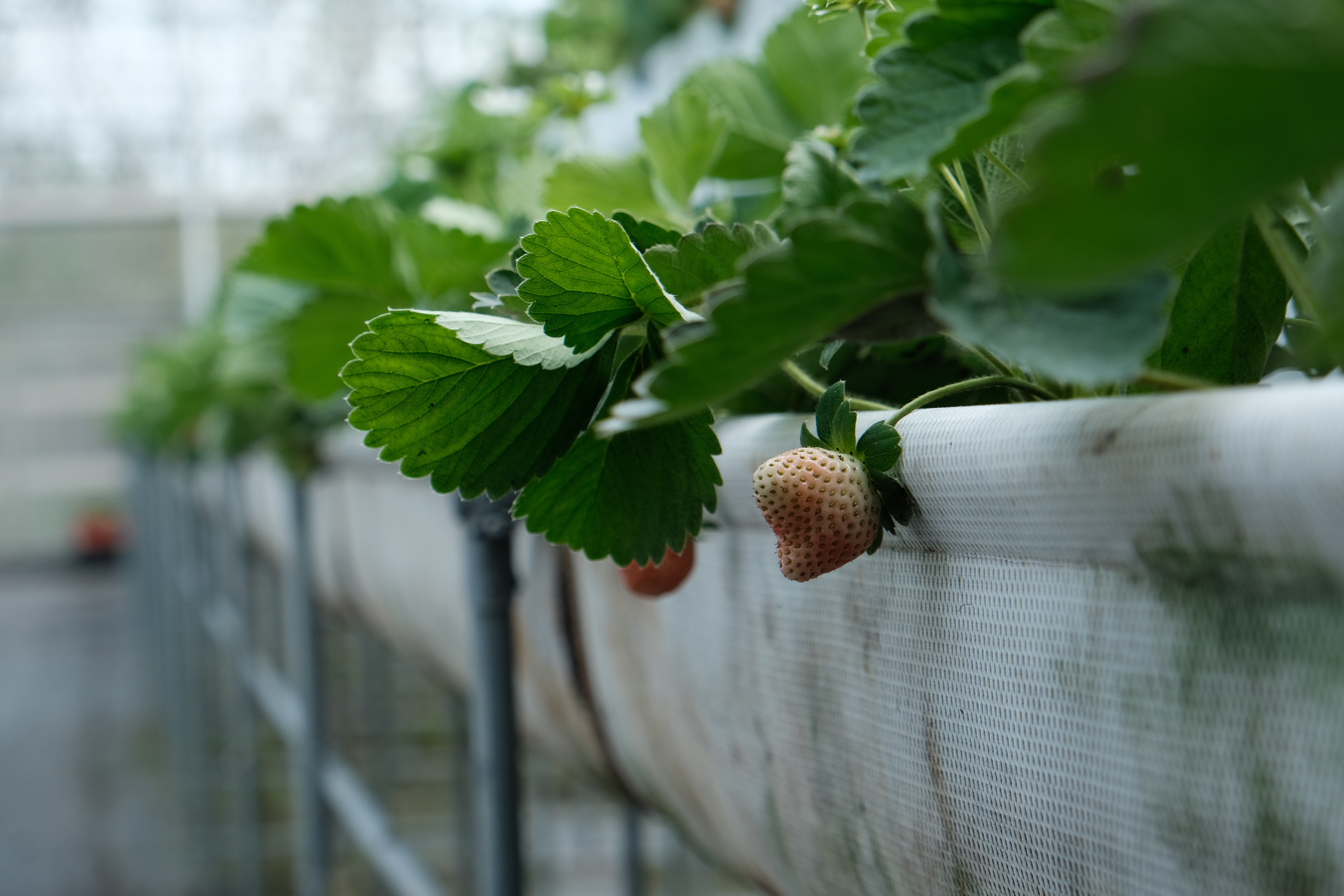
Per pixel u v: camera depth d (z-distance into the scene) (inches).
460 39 209.9
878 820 23.8
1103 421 18.4
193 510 221.3
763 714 26.8
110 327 471.8
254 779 165.6
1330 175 20.3
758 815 28.0
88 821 238.8
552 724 45.7
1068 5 18.0
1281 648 17.8
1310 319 24.2
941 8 19.5
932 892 22.9
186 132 386.0
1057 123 12.3
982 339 17.6
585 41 110.7
